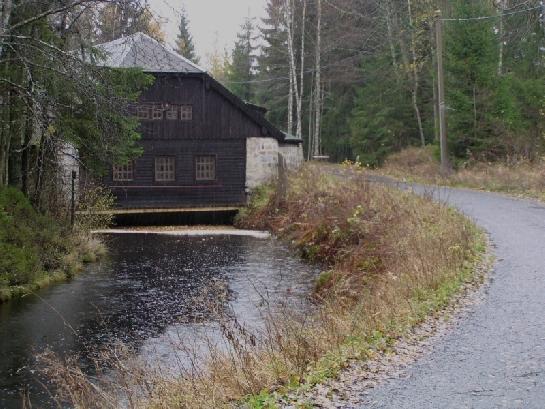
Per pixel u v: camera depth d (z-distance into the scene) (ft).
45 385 28.66
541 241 46.98
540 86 108.78
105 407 23.97
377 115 141.18
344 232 58.08
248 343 29.76
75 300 44.29
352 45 149.79
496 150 103.96
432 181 98.58
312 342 25.79
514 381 21.29
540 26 110.42
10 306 42.52
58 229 58.08
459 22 104.99
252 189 96.07
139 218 91.66
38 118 46.80
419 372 22.52
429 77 138.62
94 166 61.05
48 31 51.88
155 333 36.52
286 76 170.60
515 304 30.99
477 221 56.70
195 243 72.02
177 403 21.85
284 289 47.19
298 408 19.45
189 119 93.86
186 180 94.22
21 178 59.82
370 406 19.60
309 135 161.48
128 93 61.00
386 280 37.55
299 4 156.15
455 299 32.22
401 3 141.18
